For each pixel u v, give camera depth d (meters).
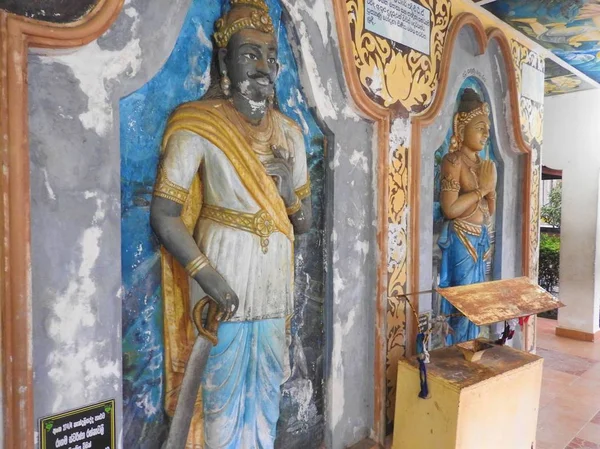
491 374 2.32
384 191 2.54
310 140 2.27
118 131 1.55
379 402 2.58
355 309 2.51
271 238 1.99
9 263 1.28
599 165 5.35
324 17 2.25
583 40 3.87
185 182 1.74
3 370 1.29
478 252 3.36
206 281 1.75
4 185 1.26
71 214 1.45
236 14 1.87
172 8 1.68
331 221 2.35
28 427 1.33
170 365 1.76
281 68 2.12
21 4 1.31
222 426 1.87
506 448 2.40
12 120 1.27
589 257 5.46
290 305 2.13
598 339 5.55
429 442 2.30
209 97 1.87
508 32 3.64
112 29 1.52
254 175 1.93
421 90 2.81
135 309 1.67
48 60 1.39
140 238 1.68
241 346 1.91
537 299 2.62
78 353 1.47
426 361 2.31
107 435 1.54
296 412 2.25
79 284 1.47
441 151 3.15
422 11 2.79
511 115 3.71
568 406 3.63
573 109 5.57
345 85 2.34
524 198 3.95
